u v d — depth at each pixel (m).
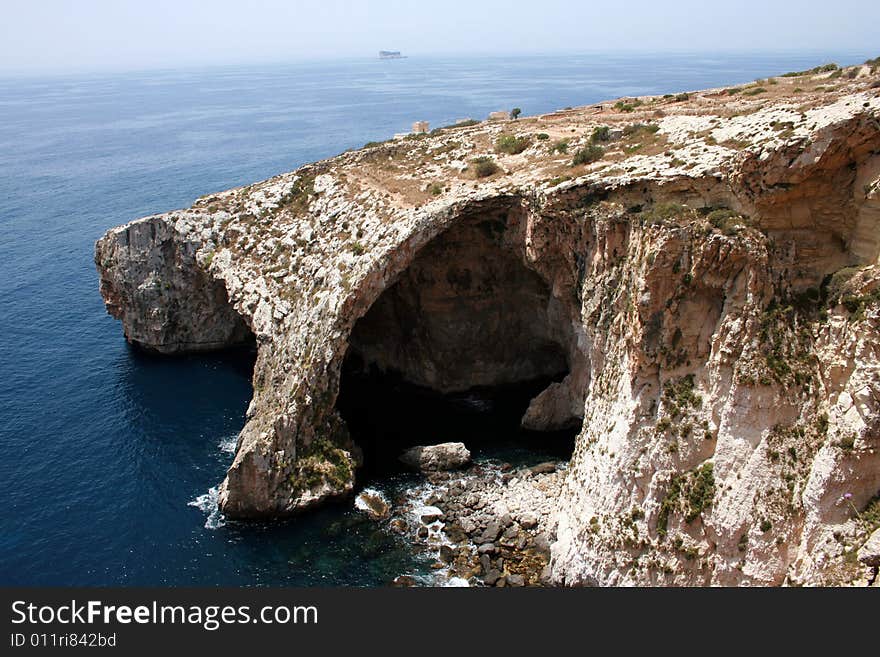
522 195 55.06
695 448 37.75
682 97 78.88
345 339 56.19
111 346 79.62
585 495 42.75
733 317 36.56
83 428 61.25
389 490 52.69
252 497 49.41
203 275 76.12
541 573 43.16
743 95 64.31
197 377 72.19
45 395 67.31
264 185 80.12
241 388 69.56
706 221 37.91
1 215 133.38
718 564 36.03
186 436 60.03
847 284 34.44
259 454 49.62
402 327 69.06
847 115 34.62
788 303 36.34
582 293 50.03
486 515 48.94
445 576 43.22
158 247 76.25
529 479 52.75
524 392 68.38
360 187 70.44
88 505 50.75
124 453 57.38
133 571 44.16
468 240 62.47
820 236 36.69
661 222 39.41
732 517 35.66
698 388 38.25
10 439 59.16
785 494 34.59
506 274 65.19
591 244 48.69
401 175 71.06
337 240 64.50
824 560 31.52
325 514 50.38
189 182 163.25
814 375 35.25
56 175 173.88
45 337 81.25
